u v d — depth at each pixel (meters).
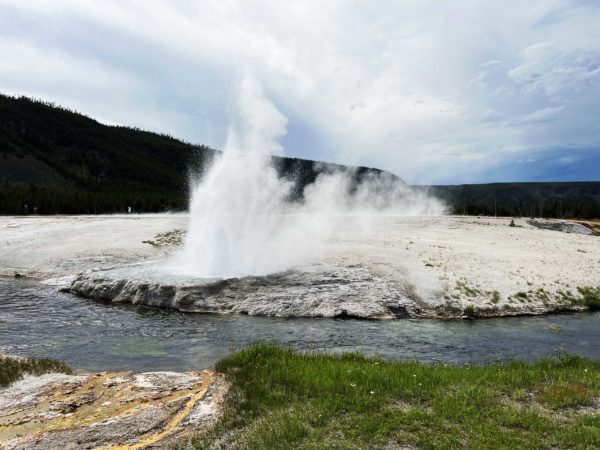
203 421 9.86
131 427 9.46
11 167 165.88
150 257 36.41
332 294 24.84
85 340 18.48
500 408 9.89
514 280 28.67
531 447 8.06
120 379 12.61
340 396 10.73
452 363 15.99
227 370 13.30
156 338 18.92
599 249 43.69
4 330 19.88
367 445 8.29
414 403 10.40
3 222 53.97
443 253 35.47
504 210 118.00
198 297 24.45
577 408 10.12
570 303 26.17
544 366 13.90
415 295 25.69
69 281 30.70
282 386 11.64
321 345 18.20
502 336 19.92
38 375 13.16
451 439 8.41
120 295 25.91
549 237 51.03
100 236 43.12
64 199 92.50
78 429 9.35
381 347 18.08
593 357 16.92
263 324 21.50
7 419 9.88
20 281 31.73
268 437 8.63
